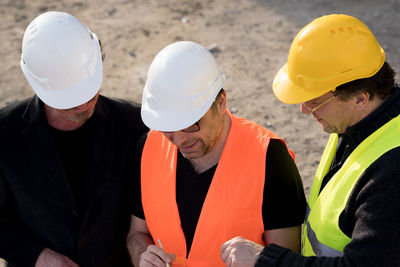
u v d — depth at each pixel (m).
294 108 5.04
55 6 7.18
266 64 5.79
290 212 1.84
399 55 5.71
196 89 1.70
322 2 7.17
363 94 1.58
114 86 5.43
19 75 5.62
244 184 1.84
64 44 1.75
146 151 2.00
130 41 6.27
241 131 1.90
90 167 2.00
